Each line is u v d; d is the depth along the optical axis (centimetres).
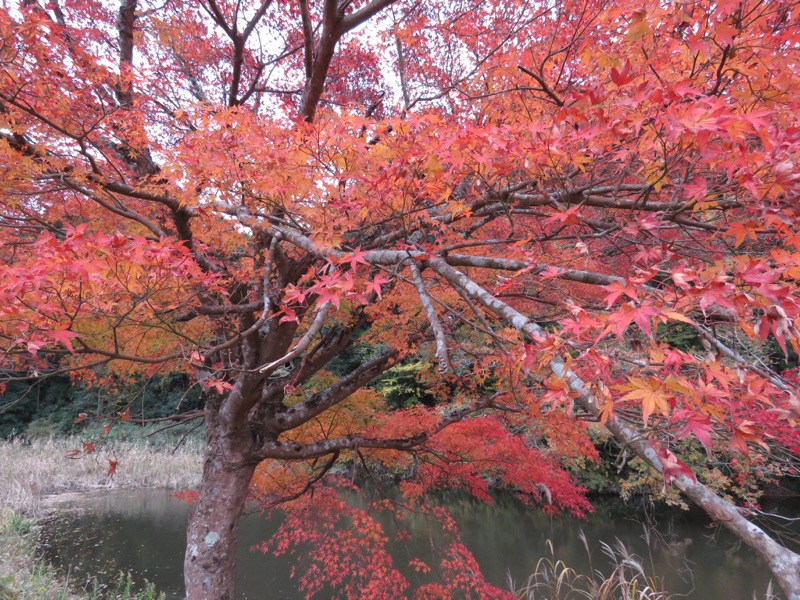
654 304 116
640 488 761
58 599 544
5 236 343
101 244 173
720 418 95
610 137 165
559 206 197
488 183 205
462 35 370
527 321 129
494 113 282
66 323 208
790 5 145
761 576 625
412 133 213
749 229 139
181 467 1275
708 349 140
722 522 83
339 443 458
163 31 402
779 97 144
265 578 664
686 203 182
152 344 363
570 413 103
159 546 800
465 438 448
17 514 880
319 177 231
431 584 434
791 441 205
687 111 135
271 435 448
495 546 758
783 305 95
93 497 1090
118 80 314
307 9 303
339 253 212
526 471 433
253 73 504
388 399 1152
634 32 145
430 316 165
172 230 368
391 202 221
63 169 300
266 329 457
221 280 288
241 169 253
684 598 575
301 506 486
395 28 388
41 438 1466
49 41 258
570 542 770
